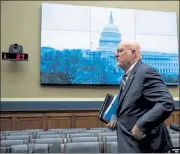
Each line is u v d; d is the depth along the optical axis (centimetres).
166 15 687
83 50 639
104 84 643
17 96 609
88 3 662
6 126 559
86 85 642
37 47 630
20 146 225
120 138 165
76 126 590
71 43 636
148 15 678
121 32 661
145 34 671
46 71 619
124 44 181
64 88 632
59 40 631
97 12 655
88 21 649
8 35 621
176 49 684
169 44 681
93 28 650
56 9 636
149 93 163
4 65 612
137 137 155
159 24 681
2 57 586
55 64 624
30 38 630
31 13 636
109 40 653
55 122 582
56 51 627
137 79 167
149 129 154
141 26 672
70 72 629
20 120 567
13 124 562
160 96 159
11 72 613
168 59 675
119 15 664
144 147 161
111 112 178
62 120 586
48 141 262
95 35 649
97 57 644
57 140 264
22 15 632
